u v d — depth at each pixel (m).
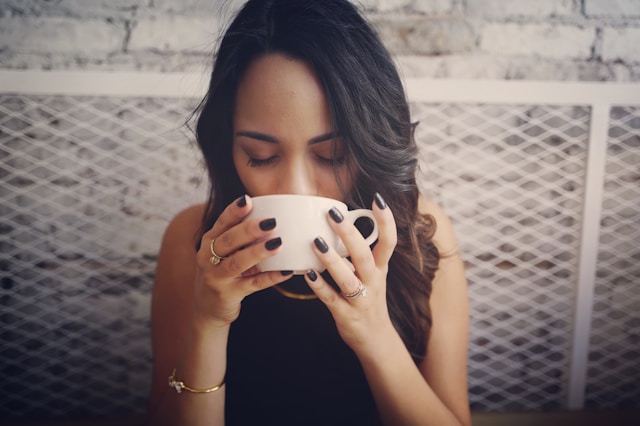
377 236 0.58
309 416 0.85
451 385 0.81
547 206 1.06
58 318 1.06
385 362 0.65
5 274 1.03
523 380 1.11
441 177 1.06
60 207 1.03
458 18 1.01
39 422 0.97
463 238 1.08
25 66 0.98
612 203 1.06
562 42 1.02
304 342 0.85
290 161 0.64
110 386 1.09
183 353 0.66
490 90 0.99
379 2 1.01
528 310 1.09
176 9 0.99
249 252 0.51
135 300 1.07
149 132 1.02
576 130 1.03
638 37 1.02
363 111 0.65
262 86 0.62
